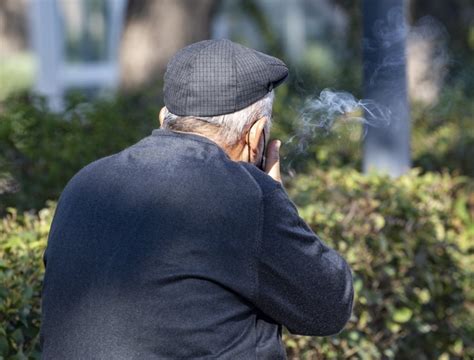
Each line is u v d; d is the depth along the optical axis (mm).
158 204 8273
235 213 8234
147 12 33906
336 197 15195
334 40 54625
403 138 18672
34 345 11133
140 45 33906
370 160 18734
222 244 8172
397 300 14797
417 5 44094
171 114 8844
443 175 20156
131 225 8273
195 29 34188
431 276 15391
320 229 13953
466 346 16875
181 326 8062
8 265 11648
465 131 23344
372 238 14477
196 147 8586
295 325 8578
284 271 8344
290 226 8445
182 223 8188
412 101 27047
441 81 40250
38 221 14359
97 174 8711
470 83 39312
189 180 8328
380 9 18531
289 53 58188
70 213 8625
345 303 8750
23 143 19656
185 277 8109
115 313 8109
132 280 8117
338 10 47750
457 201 17828
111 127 21828
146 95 27750
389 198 15359
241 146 8883
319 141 19984
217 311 8180
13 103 22625
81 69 52656
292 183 16562
